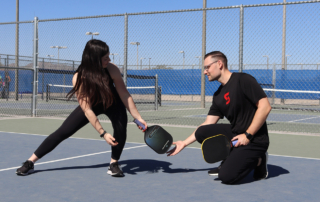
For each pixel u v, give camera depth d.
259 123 3.22
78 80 3.38
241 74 3.38
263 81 17.80
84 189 3.11
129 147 5.33
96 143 5.59
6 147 5.13
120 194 2.97
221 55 3.46
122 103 3.62
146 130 3.47
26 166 3.59
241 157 3.24
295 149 5.34
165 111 14.05
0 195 2.91
